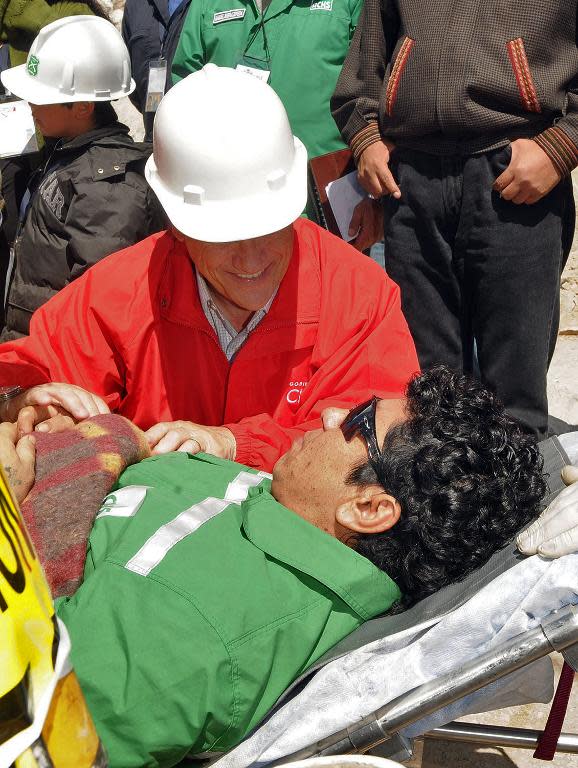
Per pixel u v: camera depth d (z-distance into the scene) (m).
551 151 2.60
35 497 1.67
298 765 1.28
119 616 1.41
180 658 1.38
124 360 2.09
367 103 2.88
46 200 2.73
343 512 1.56
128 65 2.98
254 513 1.58
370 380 2.06
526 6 2.53
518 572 1.41
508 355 2.87
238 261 1.87
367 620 1.58
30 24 3.74
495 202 2.70
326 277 2.05
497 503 1.51
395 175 2.86
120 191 2.70
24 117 3.39
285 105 3.27
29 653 0.69
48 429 1.94
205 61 3.42
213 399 2.12
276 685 1.46
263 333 2.04
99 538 1.60
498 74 2.57
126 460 1.79
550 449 1.77
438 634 1.43
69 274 2.73
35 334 2.11
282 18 3.22
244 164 1.82
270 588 1.50
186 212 1.86
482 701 1.54
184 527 1.57
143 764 1.39
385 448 1.56
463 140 2.68
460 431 1.53
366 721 1.40
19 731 0.68
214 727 1.41
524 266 2.75
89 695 1.37
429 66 2.64
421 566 1.53
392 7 2.80
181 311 2.03
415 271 2.90
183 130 1.83
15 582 0.69
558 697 1.63
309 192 3.04
